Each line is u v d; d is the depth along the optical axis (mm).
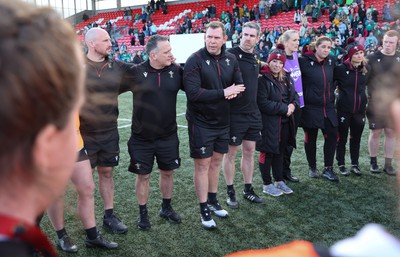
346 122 4047
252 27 3131
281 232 2910
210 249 2664
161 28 23438
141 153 2818
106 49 2496
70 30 364
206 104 2820
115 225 2896
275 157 3680
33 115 324
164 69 2754
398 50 3863
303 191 3752
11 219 360
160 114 2746
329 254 402
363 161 4645
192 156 2936
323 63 3824
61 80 338
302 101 3869
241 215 3219
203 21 20844
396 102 351
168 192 3096
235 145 3242
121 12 27812
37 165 354
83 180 2375
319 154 5016
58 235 2598
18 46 315
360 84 3947
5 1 336
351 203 3447
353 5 15312
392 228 2953
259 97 3398
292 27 16344
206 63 2812
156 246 2707
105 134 2635
